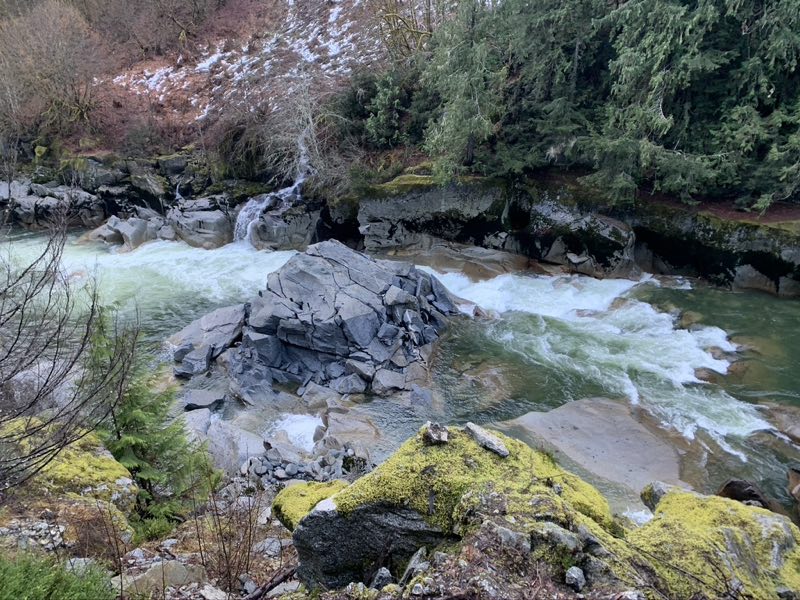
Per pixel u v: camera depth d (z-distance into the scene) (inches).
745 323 658.8
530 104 879.7
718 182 759.7
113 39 1574.8
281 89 1154.7
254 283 868.0
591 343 663.1
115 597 195.9
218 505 364.2
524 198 857.5
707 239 745.6
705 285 759.1
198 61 1487.5
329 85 1114.1
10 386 228.8
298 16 1528.1
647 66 723.4
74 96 1250.6
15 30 1235.2
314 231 986.1
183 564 235.6
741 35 719.7
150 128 1208.8
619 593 147.0
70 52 1222.9
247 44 1501.0
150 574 221.3
